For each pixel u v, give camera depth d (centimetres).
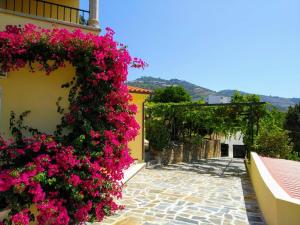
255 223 721
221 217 761
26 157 613
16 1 990
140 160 1544
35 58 635
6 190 517
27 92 668
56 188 565
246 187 1164
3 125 645
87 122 630
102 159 626
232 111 1920
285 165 1246
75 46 636
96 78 641
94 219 625
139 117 1516
